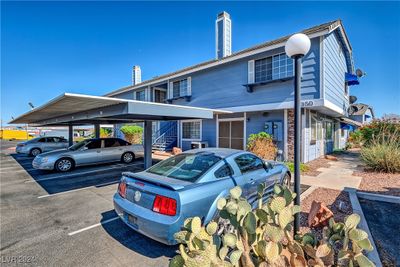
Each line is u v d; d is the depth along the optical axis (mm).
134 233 3684
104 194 6000
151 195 3018
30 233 3711
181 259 1544
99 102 5730
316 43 9328
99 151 9930
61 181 7484
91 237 3557
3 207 5008
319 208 3480
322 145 13109
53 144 16516
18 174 8820
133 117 7766
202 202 2996
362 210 4395
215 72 13023
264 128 11102
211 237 1649
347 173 8172
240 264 1657
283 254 1735
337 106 11953
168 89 16000
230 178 3596
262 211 1838
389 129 10656
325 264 1669
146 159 8016
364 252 2768
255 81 11227
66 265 2814
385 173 7902
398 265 2564
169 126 17203
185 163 3824
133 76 22844
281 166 5371
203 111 7805
